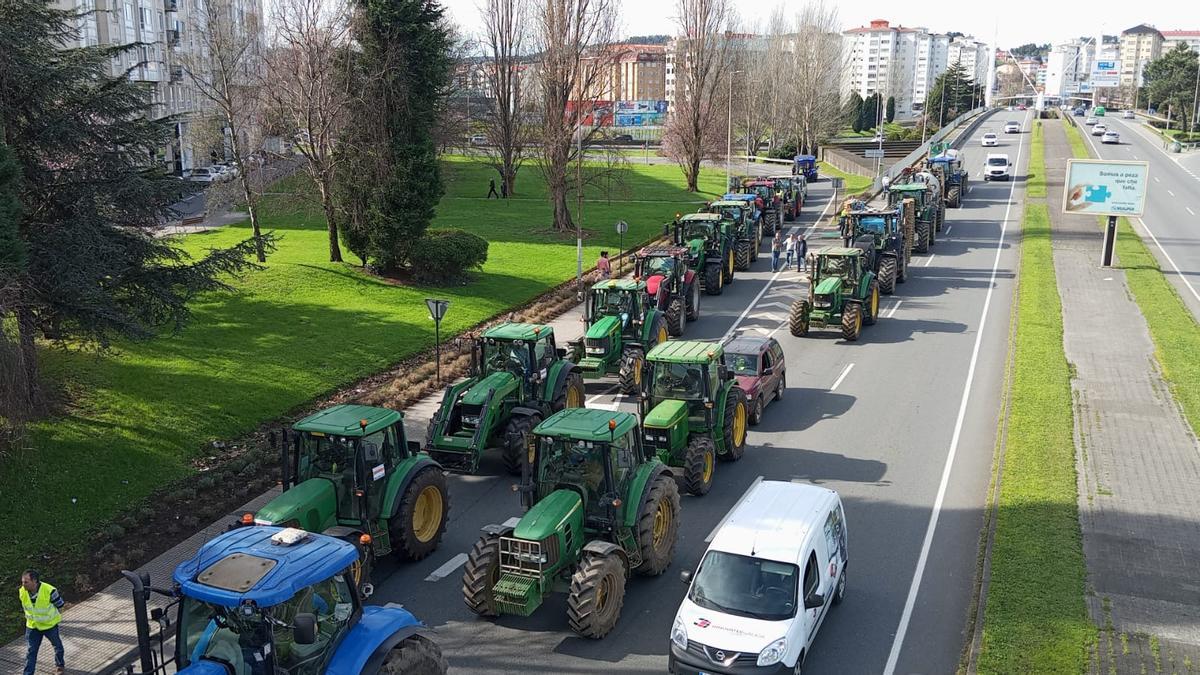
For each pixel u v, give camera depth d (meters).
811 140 95.88
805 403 24.86
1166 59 170.62
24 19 19.88
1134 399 24.00
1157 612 13.66
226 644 9.49
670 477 15.59
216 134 52.38
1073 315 33.09
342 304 33.97
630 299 27.39
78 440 19.80
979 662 12.30
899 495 18.81
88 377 23.44
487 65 67.06
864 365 28.34
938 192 51.34
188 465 19.97
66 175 20.80
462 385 19.98
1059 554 15.36
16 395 17.53
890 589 15.07
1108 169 40.81
